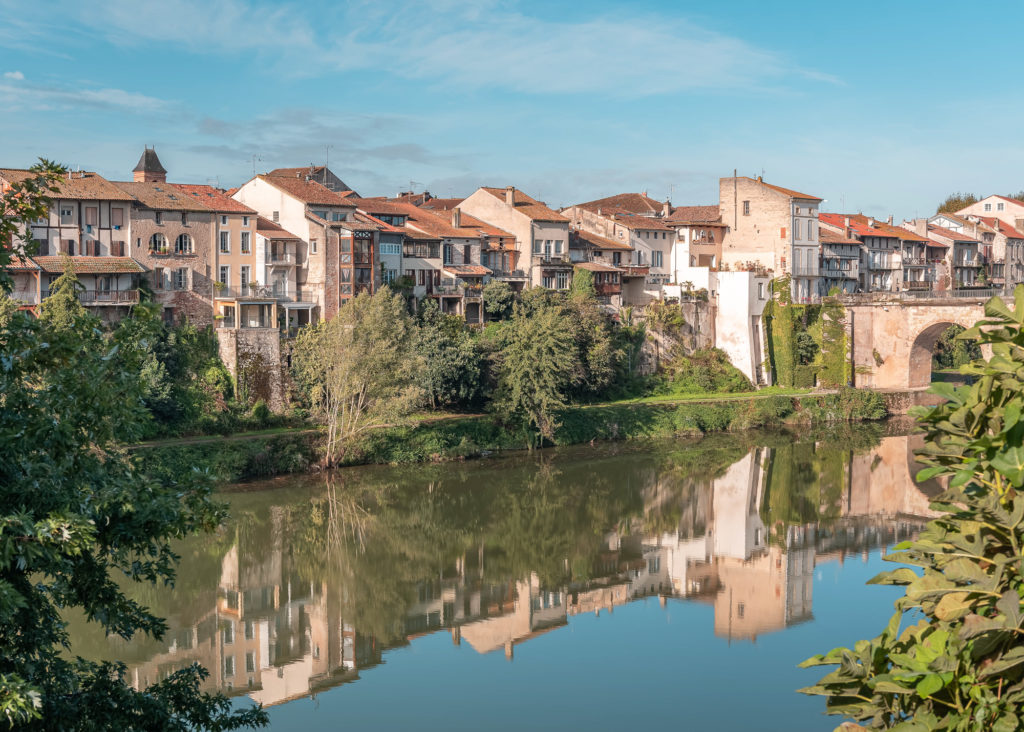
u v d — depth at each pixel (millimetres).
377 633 42438
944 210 195500
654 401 94688
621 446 83750
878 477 73625
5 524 13703
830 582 49781
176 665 38156
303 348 76625
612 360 95625
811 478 73000
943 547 10227
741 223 121125
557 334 78562
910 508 65000
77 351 17297
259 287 81812
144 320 18094
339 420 72250
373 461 72438
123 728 17266
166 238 77188
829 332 108875
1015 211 165000
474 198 108562
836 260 126438
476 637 42094
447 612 45219
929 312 104750
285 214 87062
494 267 103500
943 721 9227
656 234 118750
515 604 46500
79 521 14312
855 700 10438
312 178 128500
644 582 49844
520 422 80938
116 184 78688
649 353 102500
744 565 52781
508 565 52219
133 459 19047
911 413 11484
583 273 103688
